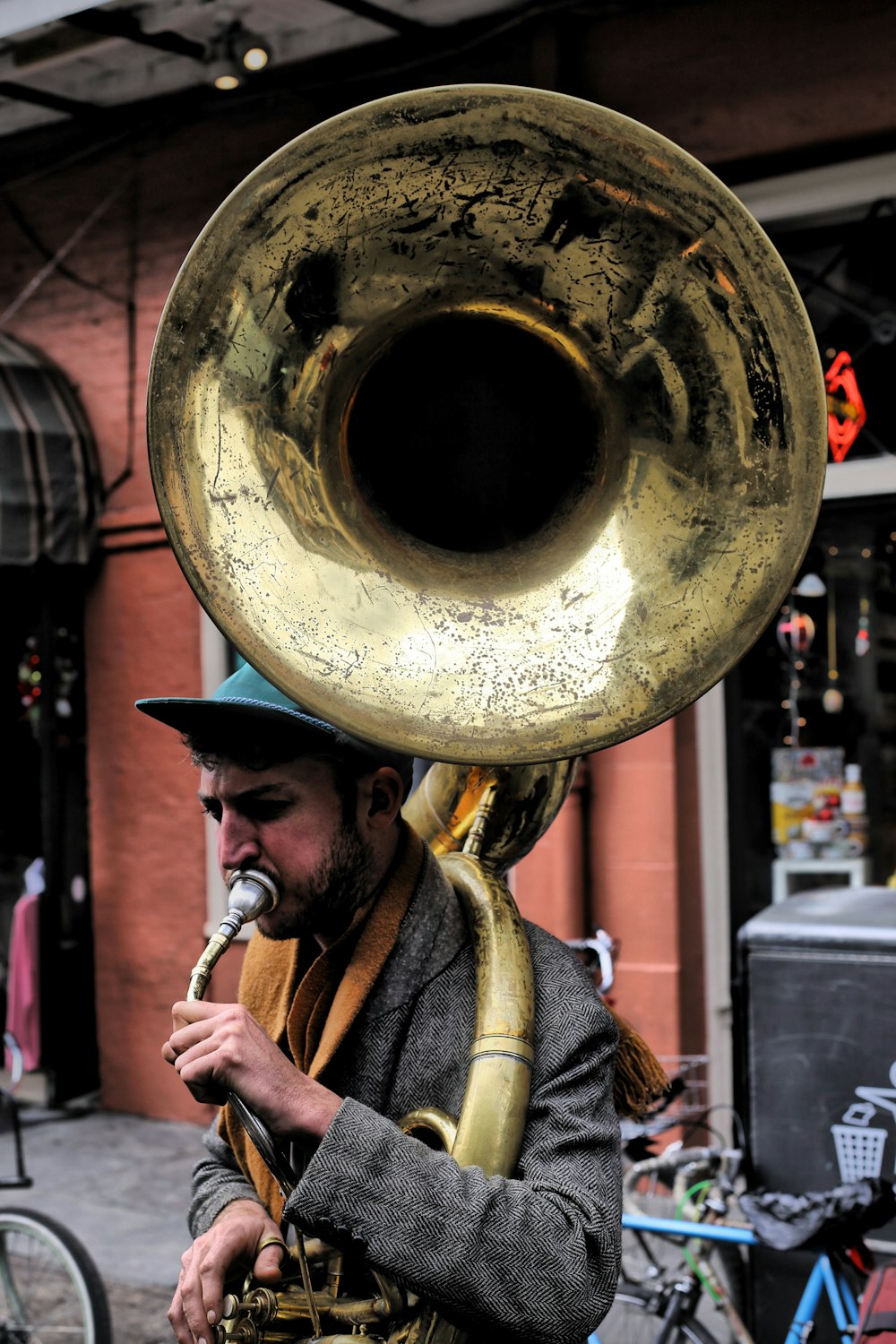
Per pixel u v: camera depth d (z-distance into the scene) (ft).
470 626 4.59
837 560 15.53
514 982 4.68
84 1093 20.56
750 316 4.36
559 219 4.50
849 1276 9.00
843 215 15.11
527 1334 4.13
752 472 4.43
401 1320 4.50
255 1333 4.64
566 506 4.83
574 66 16.29
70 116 20.40
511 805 5.53
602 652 4.49
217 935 4.52
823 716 15.72
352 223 4.47
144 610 19.97
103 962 20.43
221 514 4.36
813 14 14.76
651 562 4.57
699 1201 9.45
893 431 14.96
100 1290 11.13
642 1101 5.34
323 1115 4.27
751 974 9.59
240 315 4.44
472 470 4.86
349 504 4.72
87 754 20.56
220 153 19.27
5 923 21.53
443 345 4.83
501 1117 4.39
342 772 4.69
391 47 17.75
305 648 4.33
